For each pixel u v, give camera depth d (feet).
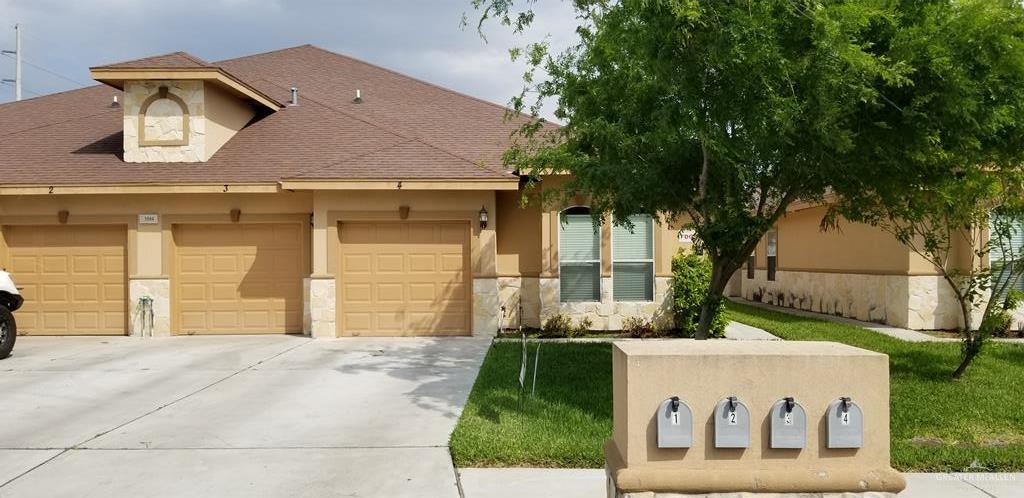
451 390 27.50
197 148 45.50
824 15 20.33
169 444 20.33
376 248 43.93
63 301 44.96
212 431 21.68
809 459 11.20
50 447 20.06
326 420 22.98
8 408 24.68
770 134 22.20
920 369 30.76
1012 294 28.02
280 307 45.03
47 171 44.39
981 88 22.03
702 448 11.17
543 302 44.83
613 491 12.10
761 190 25.72
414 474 17.84
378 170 42.32
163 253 44.34
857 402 11.20
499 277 45.85
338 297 43.29
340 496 16.30
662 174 25.20
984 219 28.60
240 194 44.42
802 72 21.16
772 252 70.69
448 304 43.91
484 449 19.15
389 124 52.70
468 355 35.99
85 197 44.39
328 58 64.85
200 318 44.93
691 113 21.47
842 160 22.98
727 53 20.54
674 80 21.80
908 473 18.22
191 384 28.71
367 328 43.80
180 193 42.96
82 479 17.42
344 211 43.24
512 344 39.22
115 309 44.96
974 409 23.85
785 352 11.48
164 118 45.68
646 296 45.06
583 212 45.21
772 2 20.92
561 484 17.20
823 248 58.44
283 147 47.29
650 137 23.27
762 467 11.19
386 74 62.34
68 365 33.17
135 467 18.31
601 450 19.06
